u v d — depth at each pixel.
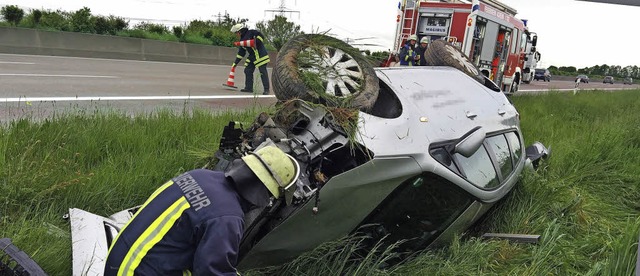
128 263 1.84
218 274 1.75
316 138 2.93
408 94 3.62
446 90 3.98
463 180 3.34
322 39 3.70
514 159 4.27
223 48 22.47
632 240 3.17
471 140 3.42
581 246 3.93
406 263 3.30
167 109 6.18
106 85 9.68
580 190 5.23
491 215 4.39
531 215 4.33
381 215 3.13
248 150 2.98
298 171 2.01
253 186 1.93
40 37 16.09
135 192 3.83
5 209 3.27
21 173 3.45
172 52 20.27
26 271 2.06
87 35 17.33
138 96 8.63
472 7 12.05
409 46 11.35
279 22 10.77
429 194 3.23
